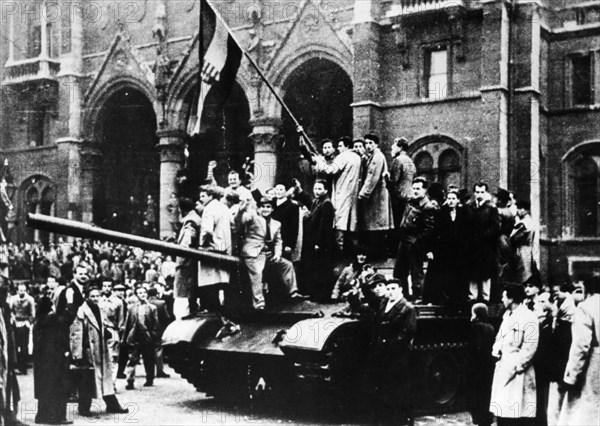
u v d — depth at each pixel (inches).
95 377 565.6
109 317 824.9
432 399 567.2
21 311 846.5
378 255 602.2
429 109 1309.1
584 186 1300.4
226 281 576.1
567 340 481.1
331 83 1445.6
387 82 1348.4
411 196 578.2
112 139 1728.6
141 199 1740.9
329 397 574.6
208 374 622.5
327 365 510.6
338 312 535.2
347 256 598.9
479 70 1282.0
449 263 584.4
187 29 1588.3
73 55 1696.6
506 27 1264.8
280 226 601.9
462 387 592.4
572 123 1312.7
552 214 1309.1
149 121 1738.4
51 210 1699.1
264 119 1438.2
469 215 598.2
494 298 631.2
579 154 1301.7
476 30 1288.1
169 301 937.5
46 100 1708.9
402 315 498.9
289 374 583.2
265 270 595.8
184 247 556.1
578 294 493.7
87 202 1681.8
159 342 815.1
